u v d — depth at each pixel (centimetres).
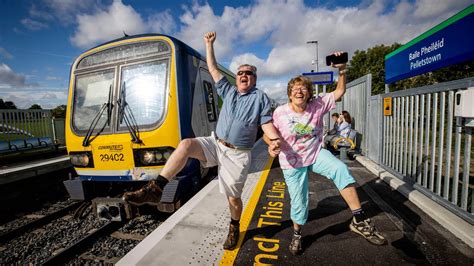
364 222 240
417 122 371
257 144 894
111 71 428
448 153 299
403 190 372
